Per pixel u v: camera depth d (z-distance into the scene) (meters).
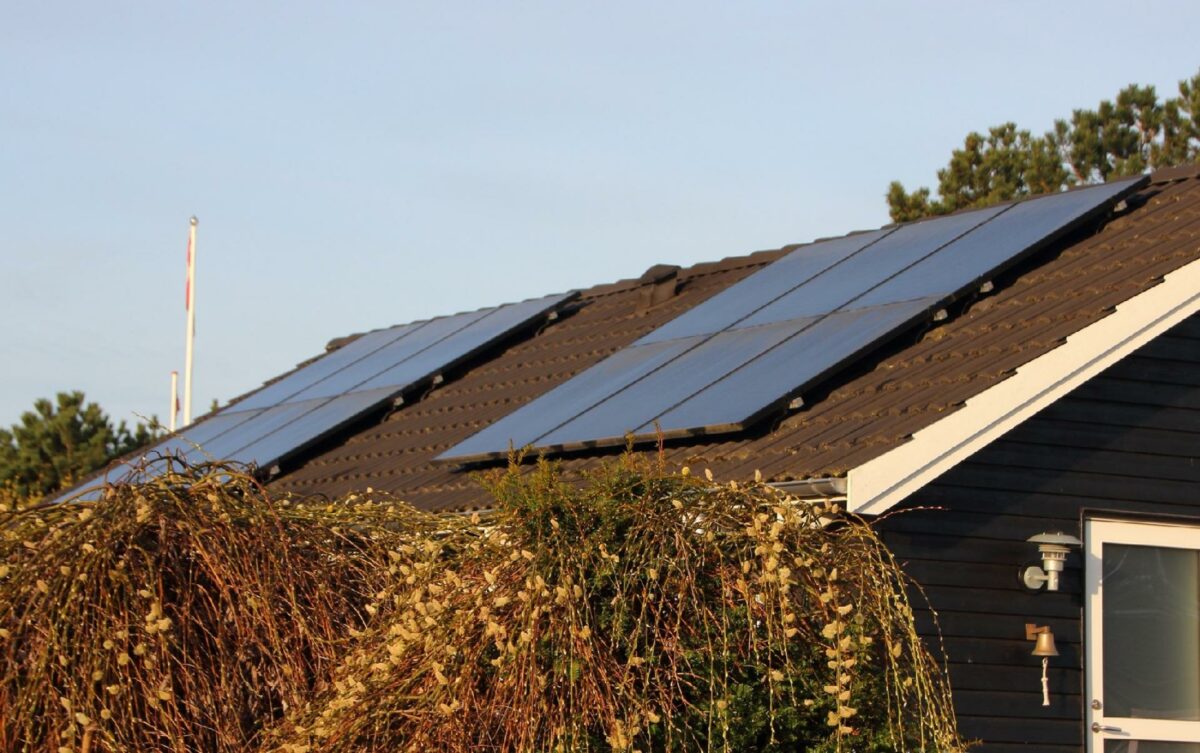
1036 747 10.28
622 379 13.01
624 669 7.97
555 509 8.45
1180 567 11.06
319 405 17.56
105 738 8.33
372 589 9.66
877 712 8.38
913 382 10.80
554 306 18.25
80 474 34.94
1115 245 12.08
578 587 7.99
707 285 16.72
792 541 8.45
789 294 13.52
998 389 10.12
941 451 9.84
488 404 15.58
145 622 8.66
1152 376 11.07
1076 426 10.73
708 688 8.13
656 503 8.43
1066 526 10.59
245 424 18.05
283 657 9.06
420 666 8.43
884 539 9.91
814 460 10.03
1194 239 11.48
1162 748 10.75
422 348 18.80
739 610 8.25
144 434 36.78
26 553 9.06
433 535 9.98
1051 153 38.53
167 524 9.09
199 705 8.76
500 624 8.20
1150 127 38.12
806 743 8.26
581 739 7.88
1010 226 12.88
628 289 18.33
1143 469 10.92
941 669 9.99
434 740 8.27
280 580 9.22
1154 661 10.84
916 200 37.59
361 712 8.43
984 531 10.28
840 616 8.12
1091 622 10.62
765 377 11.27
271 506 9.44
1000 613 10.26
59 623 8.55
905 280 12.41
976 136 38.47
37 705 8.44
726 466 10.55
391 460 15.01
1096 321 10.59
